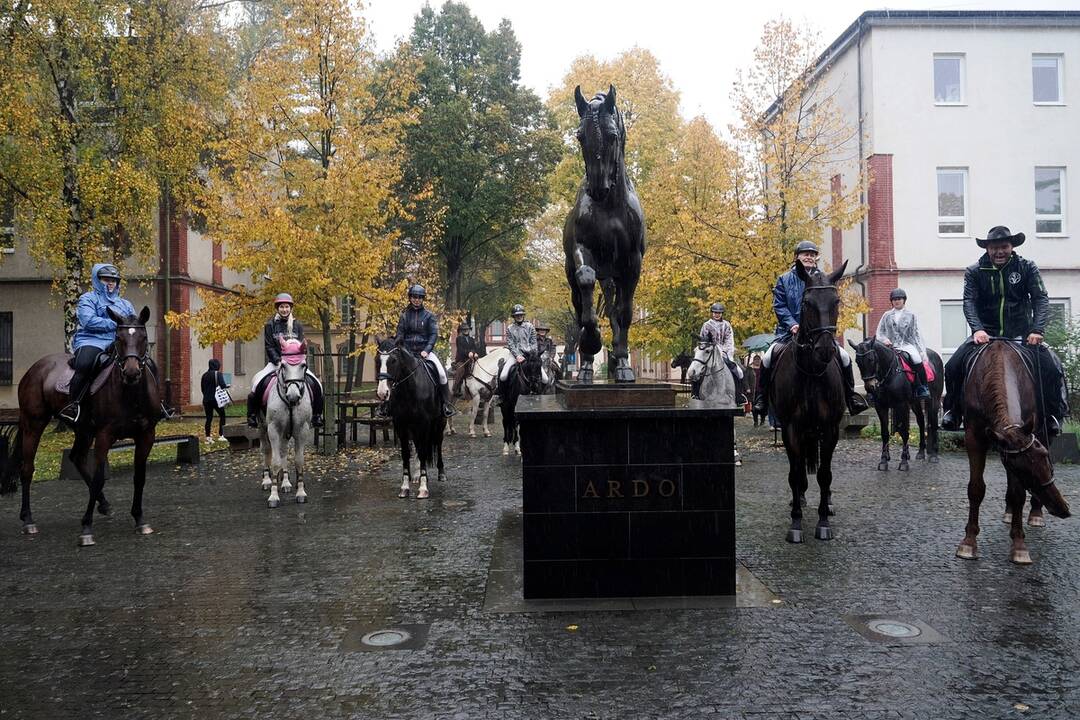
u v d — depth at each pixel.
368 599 6.09
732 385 13.14
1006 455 6.24
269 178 15.86
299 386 10.48
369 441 18.03
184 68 20.17
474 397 20.52
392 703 4.16
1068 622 5.27
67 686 4.48
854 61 26.36
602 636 5.12
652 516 5.98
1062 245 25.52
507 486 11.82
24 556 7.73
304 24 15.83
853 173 26.38
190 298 26.88
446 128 33.50
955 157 25.53
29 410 9.09
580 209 6.82
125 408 8.55
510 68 37.91
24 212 19.25
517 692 4.26
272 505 10.35
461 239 35.84
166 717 4.05
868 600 5.80
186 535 8.62
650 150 30.11
